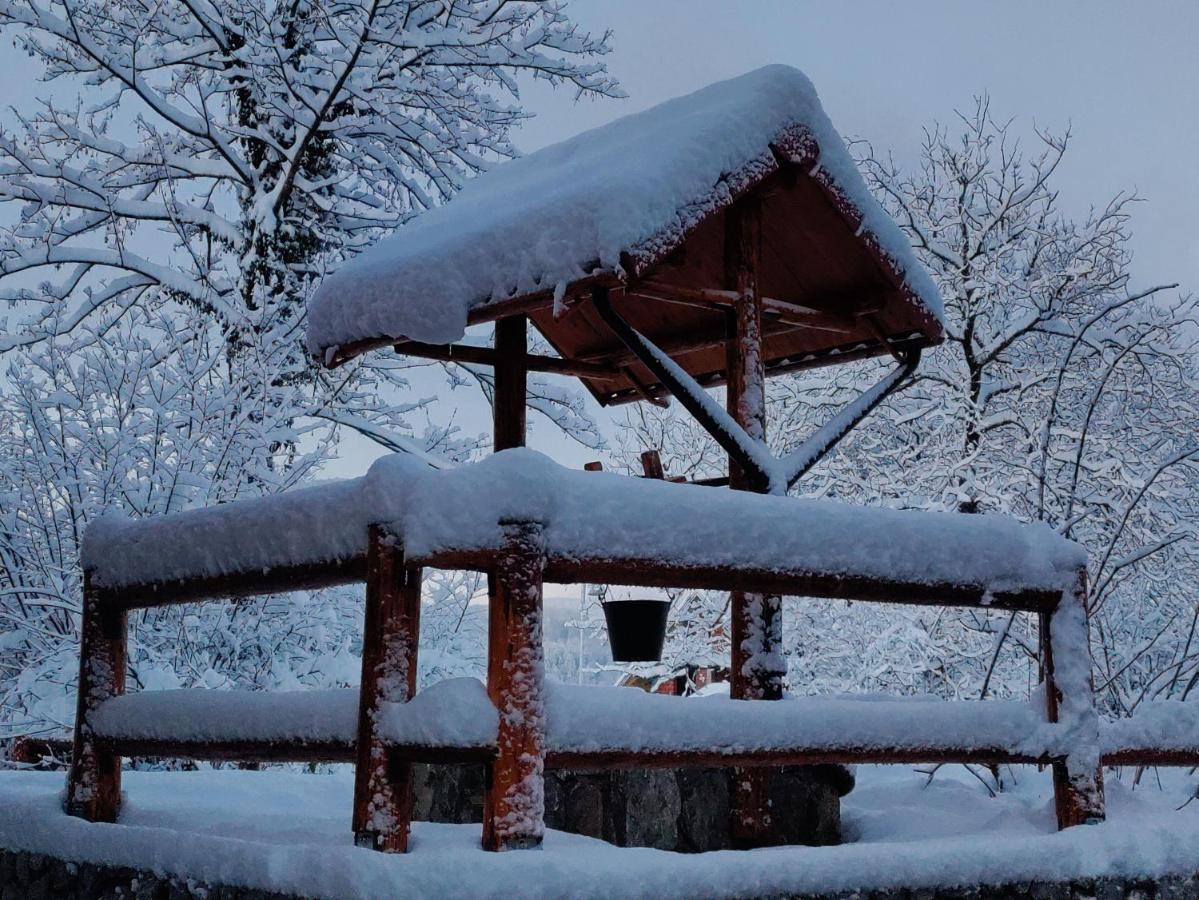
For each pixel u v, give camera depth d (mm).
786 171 4371
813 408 10664
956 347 10641
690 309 5336
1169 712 3891
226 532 3340
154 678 7840
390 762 2695
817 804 4355
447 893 2387
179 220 11062
